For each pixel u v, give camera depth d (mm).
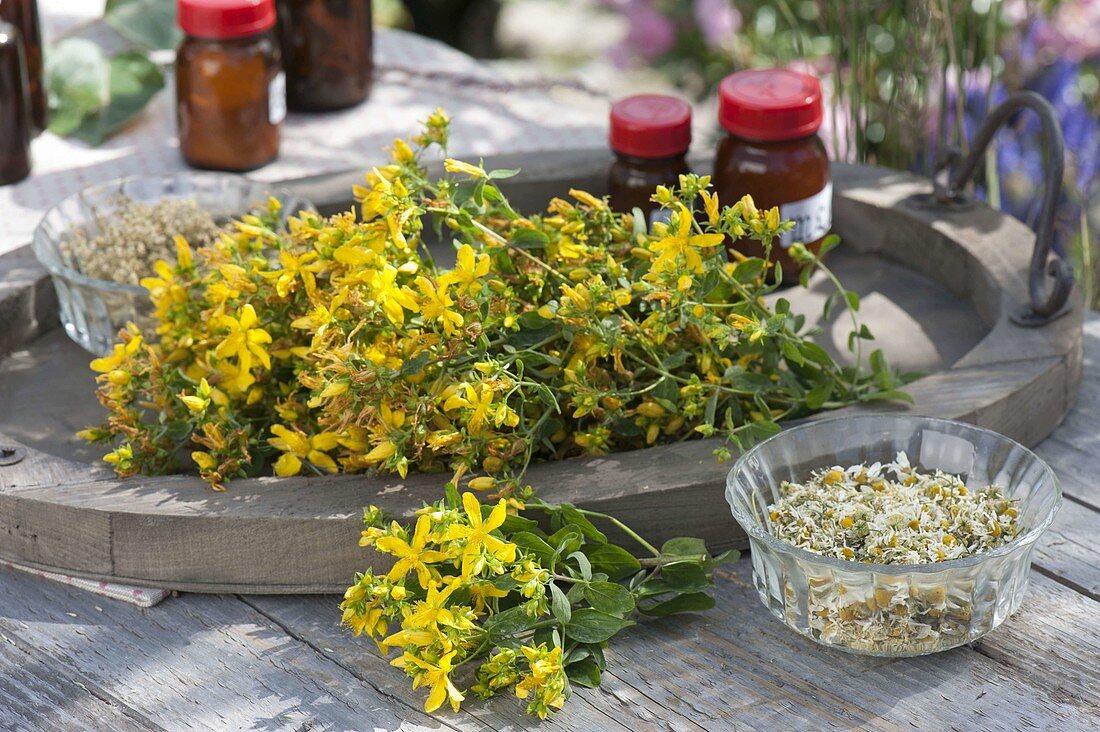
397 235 1154
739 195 1329
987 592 1115
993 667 1128
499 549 1101
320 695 1125
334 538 1155
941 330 1309
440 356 1143
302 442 1182
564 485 1168
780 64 1656
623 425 1194
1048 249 1271
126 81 1549
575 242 1198
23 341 1310
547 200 1405
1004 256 1317
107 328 1271
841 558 1120
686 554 1143
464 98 1599
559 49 2943
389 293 1140
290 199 1340
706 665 1134
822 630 1124
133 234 1295
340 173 1396
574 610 1130
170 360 1217
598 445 1183
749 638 1146
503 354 1166
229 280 1185
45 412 1256
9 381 1280
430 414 1152
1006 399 1212
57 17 1663
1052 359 1238
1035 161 1587
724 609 1160
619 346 1166
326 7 1536
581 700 1120
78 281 1258
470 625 1105
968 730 1102
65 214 1320
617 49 2025
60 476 1183
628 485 1167
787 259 1342
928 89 1497
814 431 1165
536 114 1574
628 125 1328
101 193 1337
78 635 1154
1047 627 1145
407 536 1139
